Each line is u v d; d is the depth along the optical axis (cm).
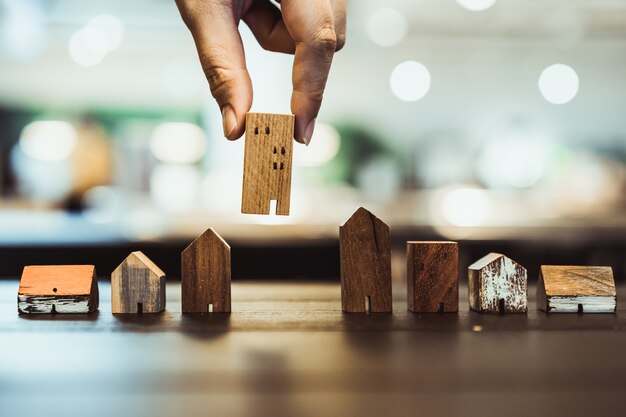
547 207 132
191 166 135
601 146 148
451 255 41
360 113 145
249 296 47
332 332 36
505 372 30
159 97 138
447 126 147
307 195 128
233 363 31
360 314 40
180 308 42
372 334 36
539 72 144
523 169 143
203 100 137
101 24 111
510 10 106
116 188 132
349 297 41
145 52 134
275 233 87
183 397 28
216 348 33
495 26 117
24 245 80
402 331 36
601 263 90
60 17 110
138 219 100
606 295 41
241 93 38
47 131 131
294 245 83
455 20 112
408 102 145
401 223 98
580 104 147
